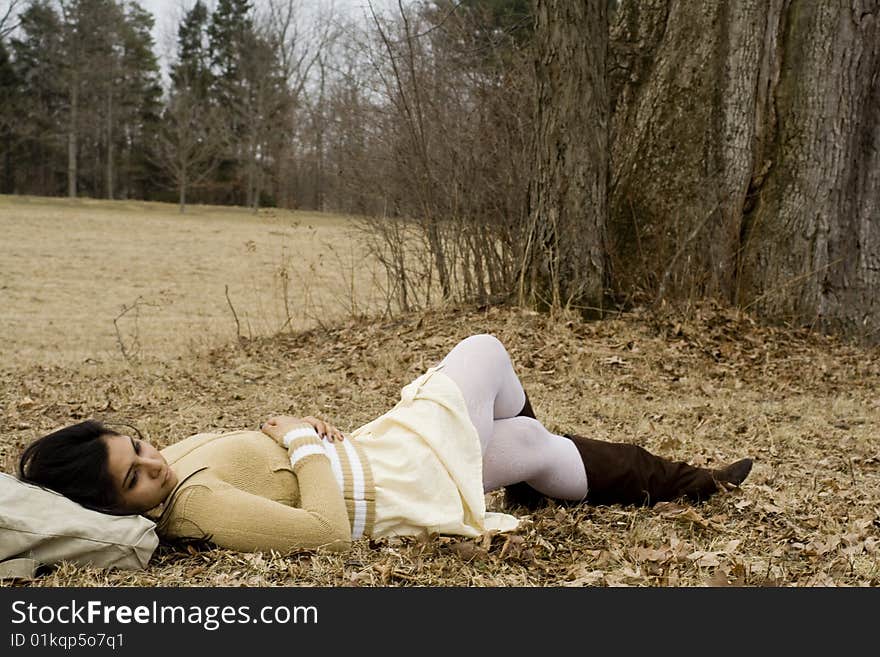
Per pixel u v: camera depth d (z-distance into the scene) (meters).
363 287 17.03
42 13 64.25
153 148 62.22
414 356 9.41
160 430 6.78
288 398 8.16
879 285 10.45
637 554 3.67
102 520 3.24
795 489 5.04
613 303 10.38
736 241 10.58
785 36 10.56
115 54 65.62
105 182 67.88
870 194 10.49
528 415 4.26
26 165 66.44
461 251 11.42
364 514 3.47
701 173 10.69
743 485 4.91
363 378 8.90
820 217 10.39
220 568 3.28
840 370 9.20
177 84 65.00
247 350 10.78
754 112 10.64
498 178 11.36
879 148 10.46
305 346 10.75
